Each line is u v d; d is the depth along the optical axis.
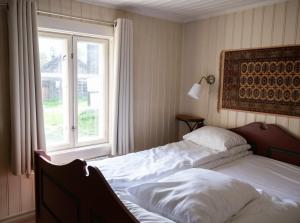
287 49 2.54
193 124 3.49
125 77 2.88
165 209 1.27
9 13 2.11
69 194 1.45
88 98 2.90
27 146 2.26
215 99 3.23
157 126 3.49
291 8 2.51
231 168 2.31
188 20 3.47
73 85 2.74
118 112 2.89
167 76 3.51
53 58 2.61
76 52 2.72
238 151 2.63
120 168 2.06
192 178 1.45
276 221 1.32
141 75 3.22
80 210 1.36
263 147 2.74
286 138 2.55
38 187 1.87
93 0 2.66
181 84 3.68
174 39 3.51
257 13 2.77
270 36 2.68
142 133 3.33
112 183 1.77
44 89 2.59
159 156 2.40
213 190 1.32
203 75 3.36
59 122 2.73
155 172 1.97
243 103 2.93
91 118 2.96
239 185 1.45
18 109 2.18
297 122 2.52
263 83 2.74
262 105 2.76
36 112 2.32
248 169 2.29
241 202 1.35
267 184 1.97
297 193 1.82
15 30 2.12
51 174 1.65
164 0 2.68
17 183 2.41
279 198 1.63
